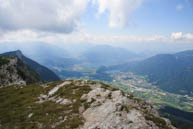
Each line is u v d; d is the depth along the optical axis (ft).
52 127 50.24
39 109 66.54
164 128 50.29
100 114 57.06
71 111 62.54
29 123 54.08
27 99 83.66
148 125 48.24
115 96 76.95
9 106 73.36
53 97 86.17
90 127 47.96
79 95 82.94
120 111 57.06
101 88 91.30
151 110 68.03
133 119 50.88
